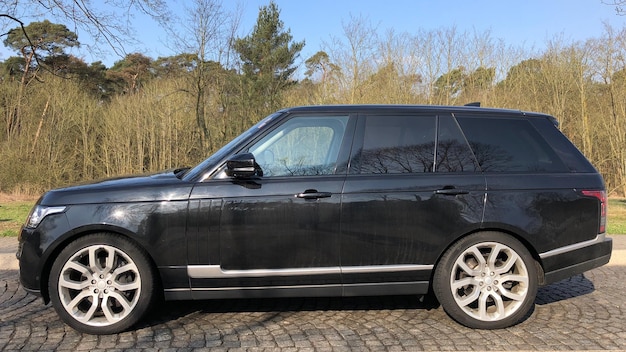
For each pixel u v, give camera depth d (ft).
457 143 12.99
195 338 11.99
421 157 12.75
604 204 13.25
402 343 11.68
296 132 12.94
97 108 78.07
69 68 90.22
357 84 58.80
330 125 13.04
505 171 12.85
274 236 12.03
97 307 12.12
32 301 15.15
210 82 67.82
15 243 23.89
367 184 12.26
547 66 61.57
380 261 12.29
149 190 12.09
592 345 11.56
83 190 12.23
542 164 13.10
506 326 12.66
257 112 74.79
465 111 13.42
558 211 12.71
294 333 12.33
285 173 12.43
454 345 11.56
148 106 76.48
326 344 11.61
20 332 12.37
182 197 12.00
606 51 56.54
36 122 72.28
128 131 76.54
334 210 12.10
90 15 32.53
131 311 12.10
